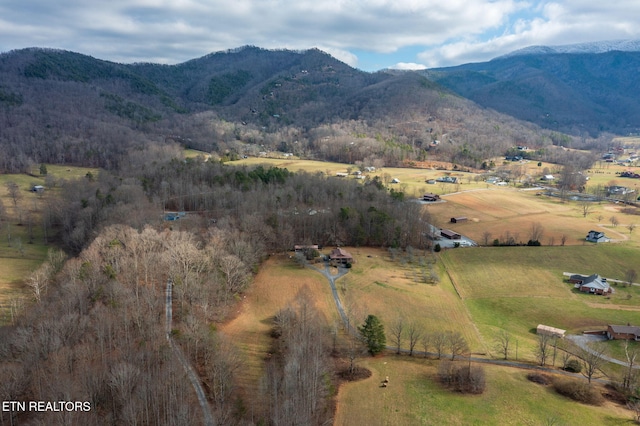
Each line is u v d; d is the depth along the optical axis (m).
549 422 91.19
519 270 186.25
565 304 155.88
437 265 192.38
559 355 123.19
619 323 142.00
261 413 88.81
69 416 77.25
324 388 97.12
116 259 141.75
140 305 121.06
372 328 118.88
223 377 92.44
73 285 120.38
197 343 106.69
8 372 88.25
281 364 107.38
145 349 100.62
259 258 181.50
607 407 97.88
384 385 103.75
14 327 111.44
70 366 92.75
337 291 158.12
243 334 124.31
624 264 190.25
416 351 123.44
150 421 82.94
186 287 132.75
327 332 124.50
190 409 86.31
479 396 100.25
